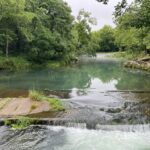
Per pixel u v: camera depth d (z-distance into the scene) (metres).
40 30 47.97
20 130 13.64
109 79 32.00
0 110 15.73
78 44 68.50
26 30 43.38
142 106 18.03
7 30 41.78
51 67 45.75
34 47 46.72
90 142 12.62
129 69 43.75
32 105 16.62
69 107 17.38
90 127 14.25
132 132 13.89
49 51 48.12
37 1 52.53
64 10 53.94
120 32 64.62
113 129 14.10
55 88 25.19
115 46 119.56
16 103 16.88
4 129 13.67
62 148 11.95
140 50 53.03
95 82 29.69
